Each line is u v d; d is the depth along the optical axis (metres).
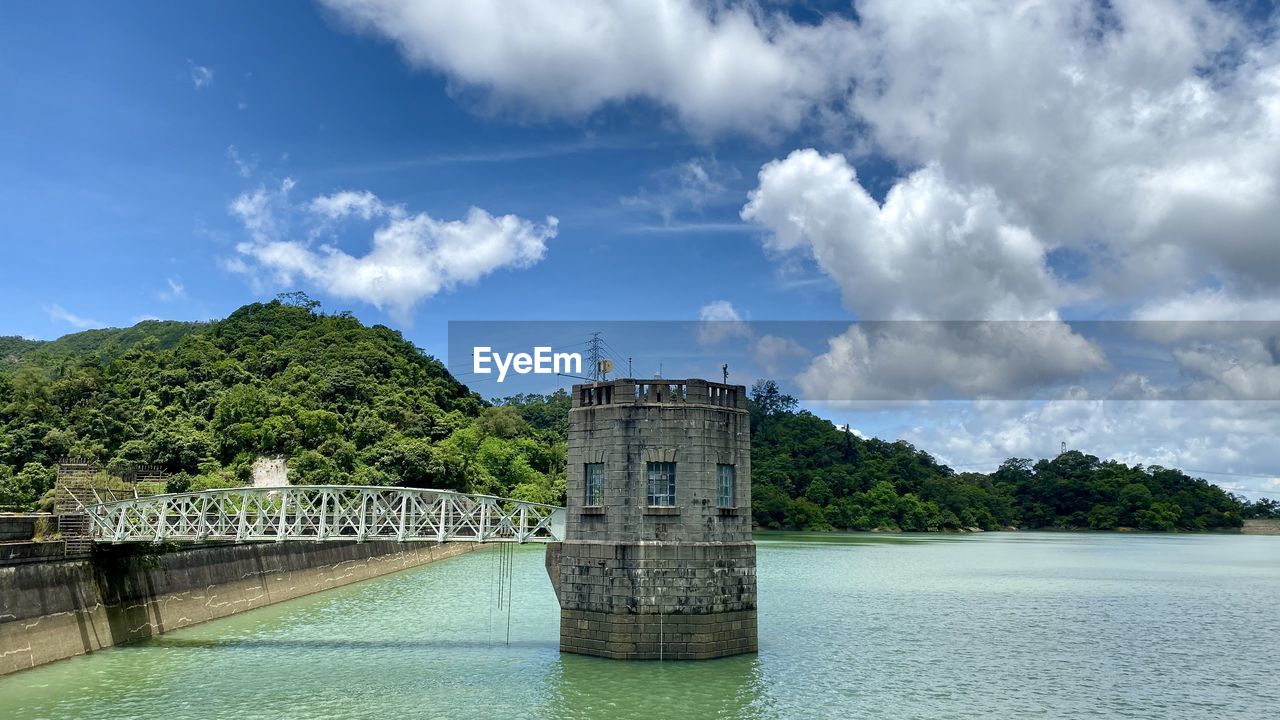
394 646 53.03
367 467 120.00
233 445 120.69
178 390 133.12
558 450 173.88
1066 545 188.25
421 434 143.50
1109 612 75.56
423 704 39.44
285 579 75.31
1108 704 43.12
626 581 46.16
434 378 178.88
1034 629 65.50
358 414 139.62
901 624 66.50
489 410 178.38
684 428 46.84
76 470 53.62
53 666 45.50
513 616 65.56
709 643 46.31
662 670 44.88
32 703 38.69
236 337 164.38
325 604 72.12
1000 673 49.53
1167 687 46.97
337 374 145.38
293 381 143.25
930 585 95.75
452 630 59.16
